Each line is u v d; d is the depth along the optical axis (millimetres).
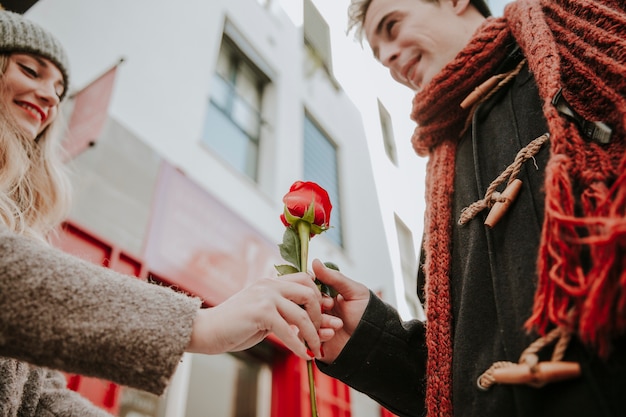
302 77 4262
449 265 699
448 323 651
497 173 667
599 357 444
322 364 787
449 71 778
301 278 723
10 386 740
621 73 531
